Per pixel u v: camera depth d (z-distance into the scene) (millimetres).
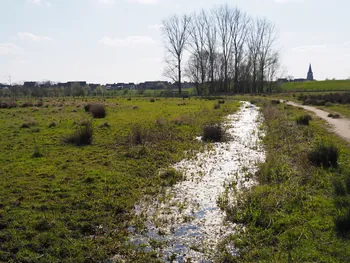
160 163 12109
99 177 9914
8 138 15383
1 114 24531
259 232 6555
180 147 14859
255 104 40812
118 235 6582
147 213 7707
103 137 16062
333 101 38125
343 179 8828
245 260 5629
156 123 20984
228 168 11688
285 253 5703
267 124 21922
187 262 5660
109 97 54438
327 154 10602
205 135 17047
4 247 5934
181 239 6469
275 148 14383
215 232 6742
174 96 62281
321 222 6664
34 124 19312
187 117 23375
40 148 13406
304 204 7641
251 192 8445
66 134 16438
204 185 9805
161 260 5727
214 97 55562
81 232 6680
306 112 28109
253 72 74688
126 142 15039
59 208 7598
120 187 9219
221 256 5793
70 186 9055
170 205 8195
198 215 7613
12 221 6855
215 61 72438
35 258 5645
